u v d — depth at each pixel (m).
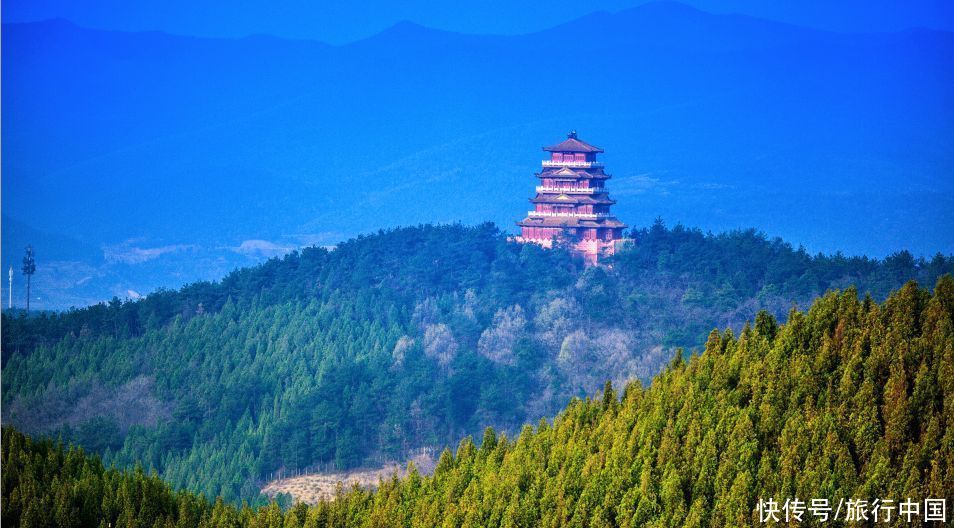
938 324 177.75
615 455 180.62
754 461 169.50
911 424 166.62
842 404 171.25
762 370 183.62
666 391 191.00
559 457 190.62
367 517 195.50
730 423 175.62
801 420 172.00
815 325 189.12
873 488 159.50
